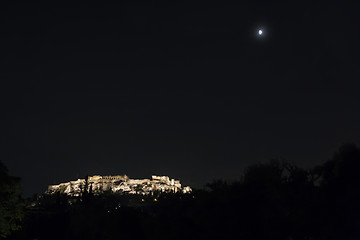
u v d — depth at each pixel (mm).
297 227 35594
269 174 40562
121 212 64062
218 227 41375
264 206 38219
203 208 42656
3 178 56031
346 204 33344
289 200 35750
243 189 41500
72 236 81688
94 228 79125
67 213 94812
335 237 33406
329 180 35375
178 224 46812
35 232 85250
